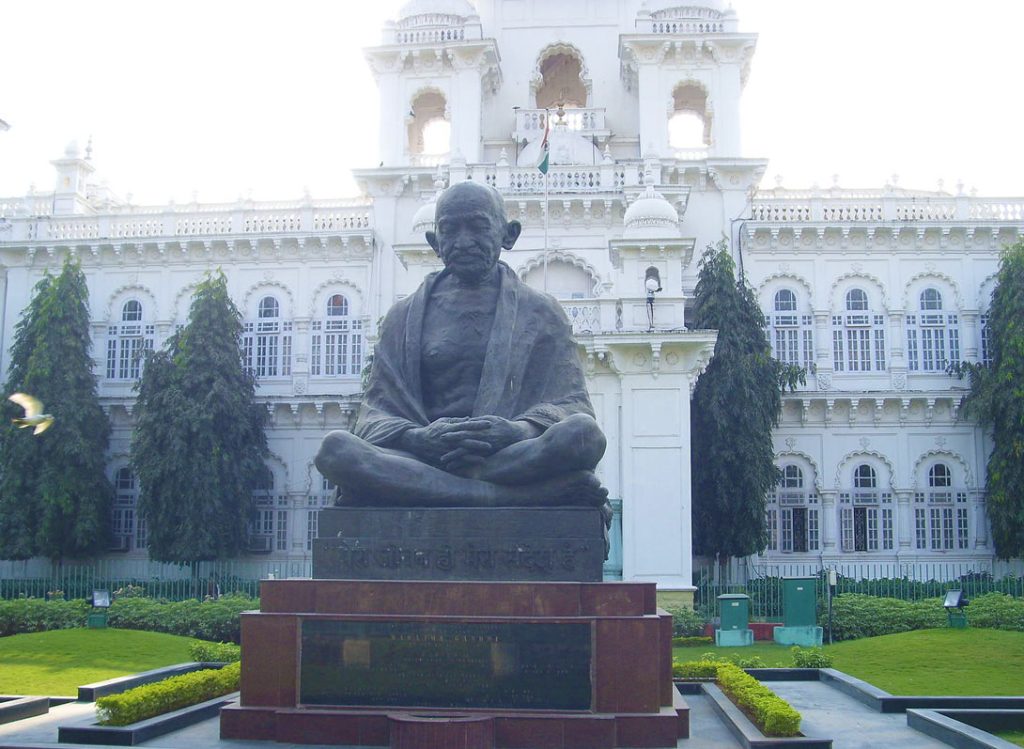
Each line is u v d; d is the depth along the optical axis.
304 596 8.41
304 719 8.09
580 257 33.94
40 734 9.35
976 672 15.73
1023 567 34.19
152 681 12.66
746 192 36.12
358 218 37.56
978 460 35.09
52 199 40.56
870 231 35.84
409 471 8.64
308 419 36.69
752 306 32.06
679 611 23.80
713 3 37.69
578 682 8.05
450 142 37.25
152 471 32.31
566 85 42.16
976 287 35.97
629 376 27.41
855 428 35.56
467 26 37.84
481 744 7.70
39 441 33.75
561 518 8.47
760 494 29.77
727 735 9.20
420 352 9.47
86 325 35.66
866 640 19.77
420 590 8.29
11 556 32.88
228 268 37.91
